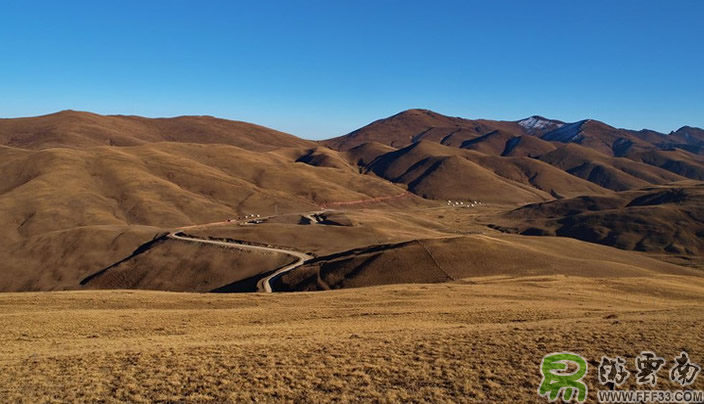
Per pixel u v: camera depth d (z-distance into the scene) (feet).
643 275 306.35
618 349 72.33
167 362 73.31
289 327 108.99
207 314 134.31
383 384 63.57
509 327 92.79
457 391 60.80
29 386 64.95
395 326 105.60
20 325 112.68
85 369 71.15
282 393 61.26
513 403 57.47
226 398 60.23
